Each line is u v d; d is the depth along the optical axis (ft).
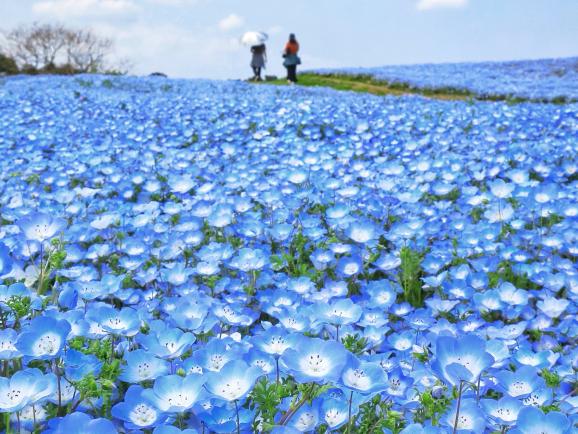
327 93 61.93
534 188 17.63
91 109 41.60
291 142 28.68
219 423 6.29
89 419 5.31
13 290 8.45
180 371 6.79
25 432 6.62
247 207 16.08
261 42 105.40
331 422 6.55
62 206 17.15
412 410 7.10
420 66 122.11
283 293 10.21
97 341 7.46
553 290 12.08
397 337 9.25
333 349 6.04
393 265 12.91
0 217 16.92
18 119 35.09
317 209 17.28
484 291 11.74
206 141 30.12
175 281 11.27
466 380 5.48
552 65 109.09
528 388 6.95
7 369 7.16
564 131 32.71
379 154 27.78
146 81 72.13
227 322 8.84
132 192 19.67
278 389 6.32
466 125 34.81
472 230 15.25
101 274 12.96
